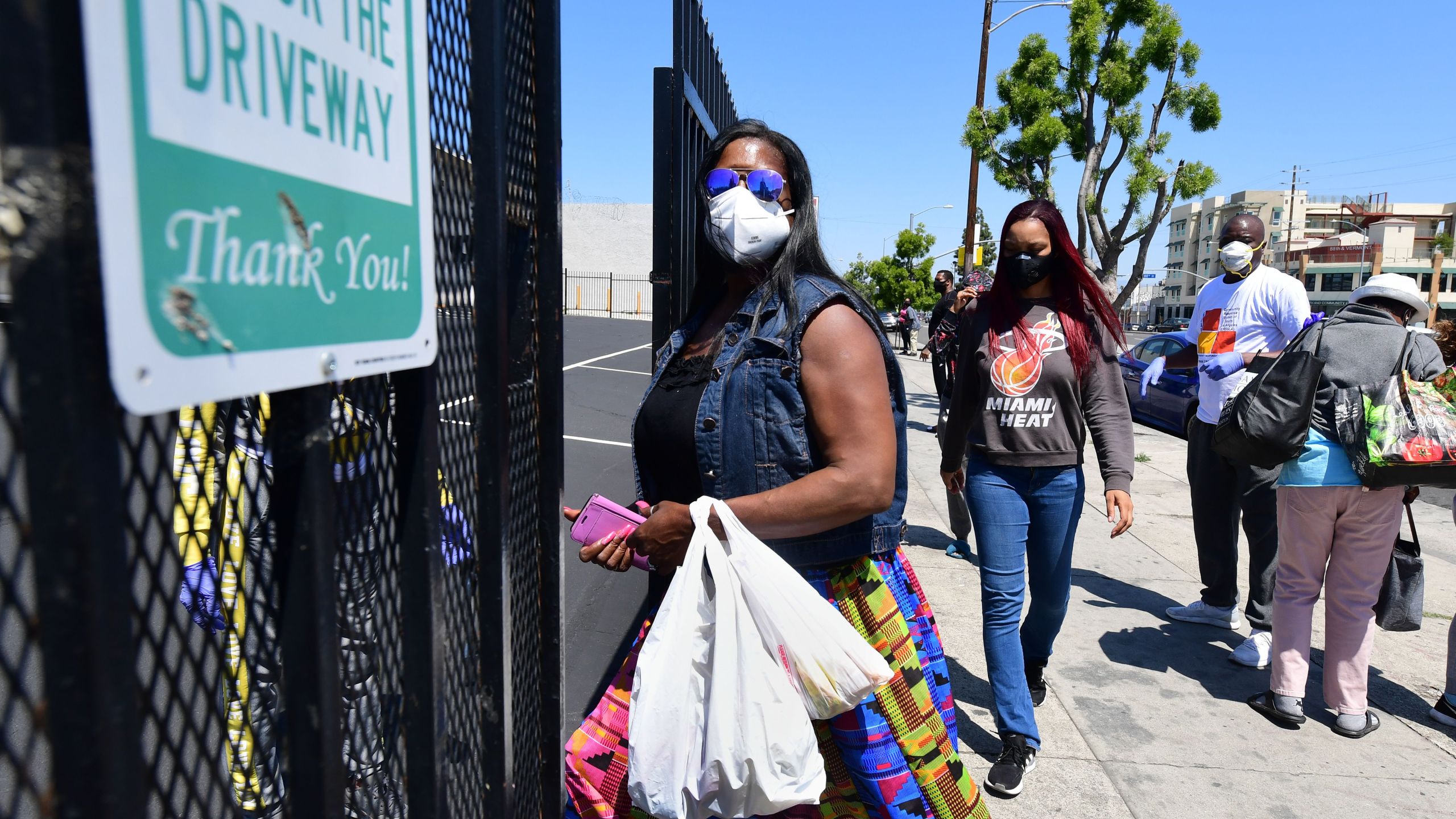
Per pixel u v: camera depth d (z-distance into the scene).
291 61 0.62
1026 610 4.22
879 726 1.54
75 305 0.45
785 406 1.50
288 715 0.69
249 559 0.68
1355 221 80.69
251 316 0.58
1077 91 13.86
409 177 0.82
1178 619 4.07
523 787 1.33
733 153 1.66
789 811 1.63
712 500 1.48
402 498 0.89
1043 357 2.70
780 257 1.63
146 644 0.56
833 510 1.43
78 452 0.46
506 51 1.13
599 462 7.02
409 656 0.91
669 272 2.38
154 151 0.49
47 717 0.48
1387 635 4.01
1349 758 2.88
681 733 1.39
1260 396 2.96
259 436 0.69
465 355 1.08
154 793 0.57
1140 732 3.02
